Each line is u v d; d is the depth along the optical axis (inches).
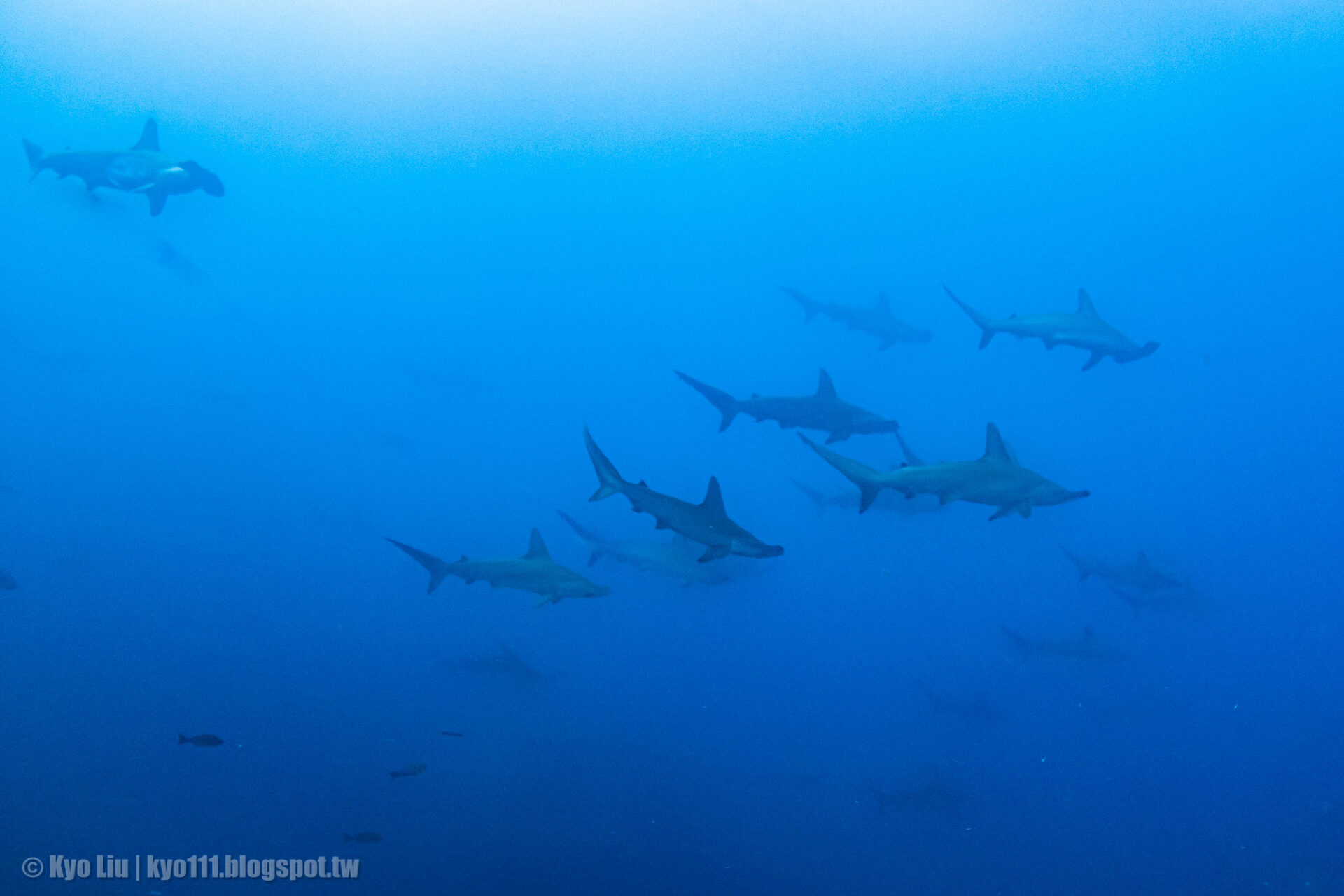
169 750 617.3
